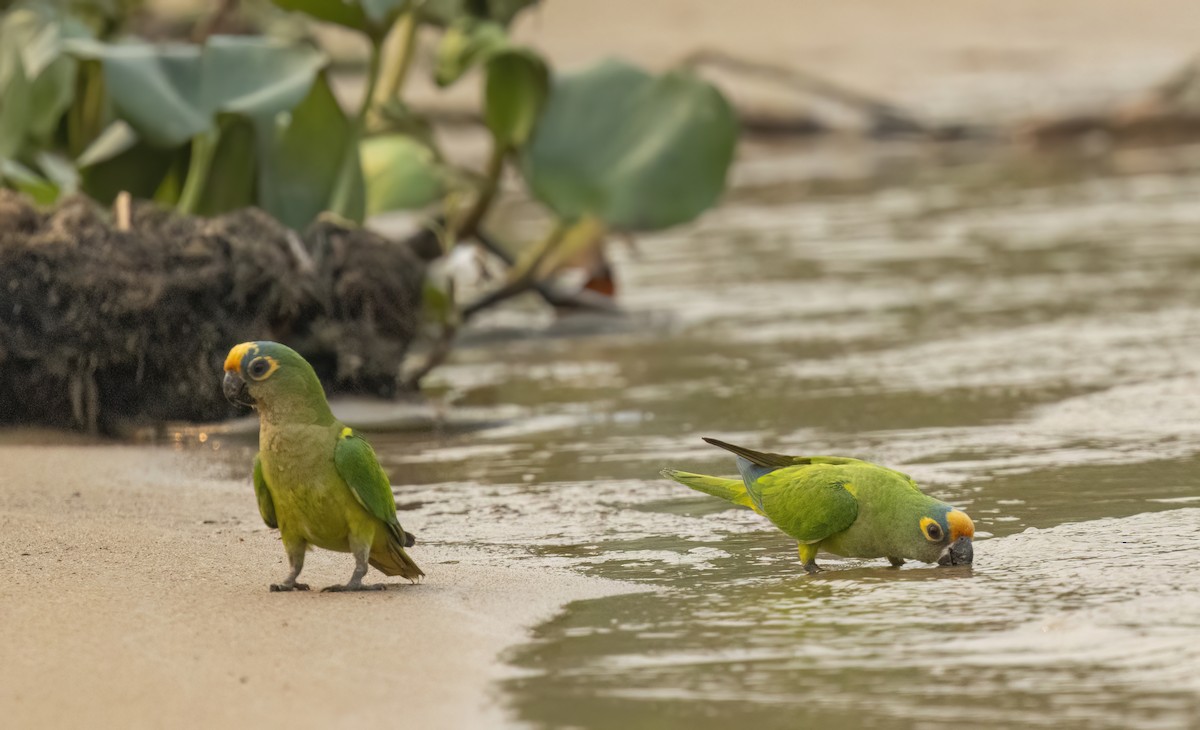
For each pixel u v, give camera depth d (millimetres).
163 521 9125
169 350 11938
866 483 7992
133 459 10969
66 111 15461
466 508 9594
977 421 11805
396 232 20328
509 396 13742
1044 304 17375
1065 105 38875
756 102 39031
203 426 12031
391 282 12898
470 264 14133
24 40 15328
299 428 7355
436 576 7848
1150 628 6582
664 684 6059
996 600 7156
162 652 6387
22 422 11984
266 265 12242
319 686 6004
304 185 13531
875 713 5699
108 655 6348
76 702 5812
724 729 5562
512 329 17453
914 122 37531
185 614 6969
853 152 36500
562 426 12305
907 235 23641
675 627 6867
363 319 12766
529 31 56188
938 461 10484
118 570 7824
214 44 13305
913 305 17781
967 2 60719
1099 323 16000
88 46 13086
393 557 7617
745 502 8289
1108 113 36500
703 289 19703
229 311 12148
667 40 53562
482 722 5641
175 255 12047
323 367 12680
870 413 12312
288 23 19281
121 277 11852
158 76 12961
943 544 7836
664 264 22078
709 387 13781
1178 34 53312
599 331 17188
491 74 15836
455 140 35594
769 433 11719
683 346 16016
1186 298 17219
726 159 16359
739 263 21781
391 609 7113
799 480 8000
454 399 13633
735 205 28328
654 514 9359
